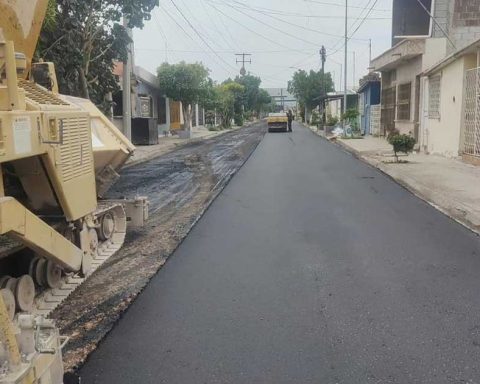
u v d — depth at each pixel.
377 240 8.04
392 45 28.33
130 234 8.49
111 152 6.73
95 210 5.95
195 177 15.73
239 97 73.00
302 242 7.94
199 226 9.08
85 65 15.19
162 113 43.44
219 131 52.03
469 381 3.96
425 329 4.85
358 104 49.53
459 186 12.99
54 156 4.38
